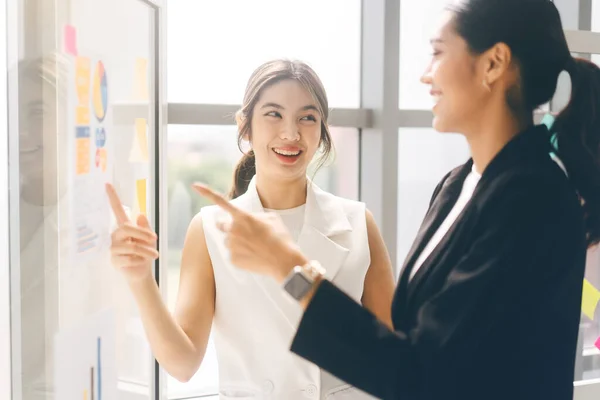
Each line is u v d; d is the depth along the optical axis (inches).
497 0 35.2
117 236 45.6
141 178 51.4
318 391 59.1
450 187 41.7
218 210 63.7
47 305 35.3
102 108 42.4
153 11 53.3
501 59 34.9
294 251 37.8
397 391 34.2
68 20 36.8
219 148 96.3
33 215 33.8
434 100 37.9
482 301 32.8
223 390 61.5
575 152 38.1
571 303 34.7
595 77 38.0
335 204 65.6
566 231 33.5
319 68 104.0
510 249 32.9
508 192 34.1
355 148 107.9
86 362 40.6
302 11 100.8
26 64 32.9
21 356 33.1
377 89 103.3
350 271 61.7
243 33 96.6
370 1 103.7
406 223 109.4
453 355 32.9
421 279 37.4
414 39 106.3
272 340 59.4
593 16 95.4
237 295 59.9
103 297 43.4
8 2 32.2
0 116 34.9
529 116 36.4
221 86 95.7
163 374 57.4
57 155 35.9
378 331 35.1
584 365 69.9
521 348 33.1
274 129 61.2
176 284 96.8
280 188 63.7
